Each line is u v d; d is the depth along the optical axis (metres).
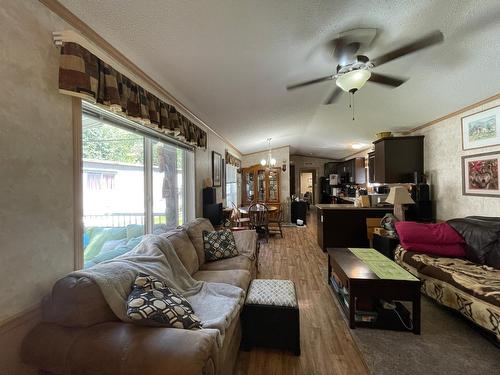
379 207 4.32
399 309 2.29
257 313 1.81
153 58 1.90
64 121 1.35
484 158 2.91
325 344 1.90
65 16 1.33
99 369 1.00
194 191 3.41
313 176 10.36
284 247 4.82
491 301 1.75
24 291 1.14
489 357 1.74
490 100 2.81
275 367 1.67
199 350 1.00
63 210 1.34
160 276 1.67
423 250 2.86
